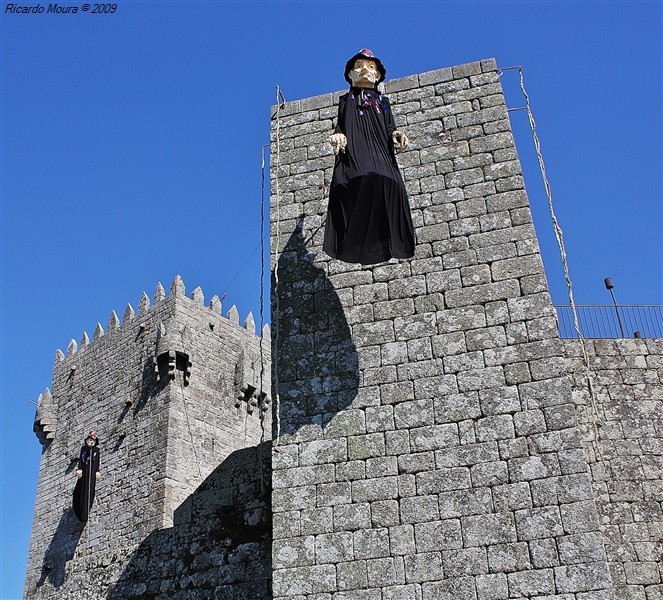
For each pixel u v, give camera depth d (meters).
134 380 36.94
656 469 17.53
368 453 13.34
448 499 12.62
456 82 16.47
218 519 18.41
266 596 16.61
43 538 37.03
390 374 13.95
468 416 13.20
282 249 15.78
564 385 13.01
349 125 14.15
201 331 37.41
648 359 18.84
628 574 16.48
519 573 11.81
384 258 13.70
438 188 15.44
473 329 13.91
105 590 22.91
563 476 12.31
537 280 14.02
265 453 18.47
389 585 12.20
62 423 39.97
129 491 34.06
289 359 14.63
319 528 12.92
